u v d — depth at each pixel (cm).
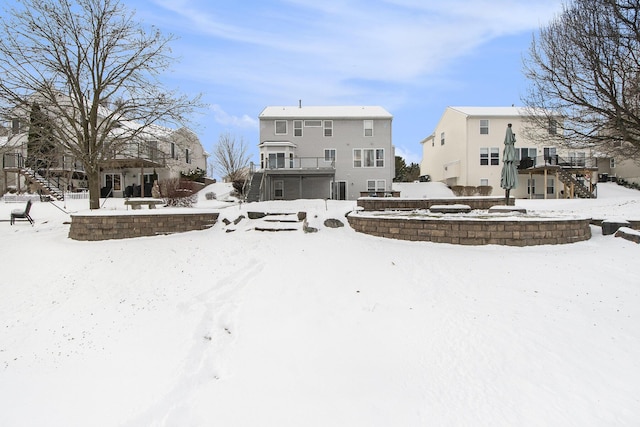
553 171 2800
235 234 979
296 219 1066
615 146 1506
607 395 374
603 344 451
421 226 858
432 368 439
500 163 2923
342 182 2828
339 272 702
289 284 667
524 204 1861
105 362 488
